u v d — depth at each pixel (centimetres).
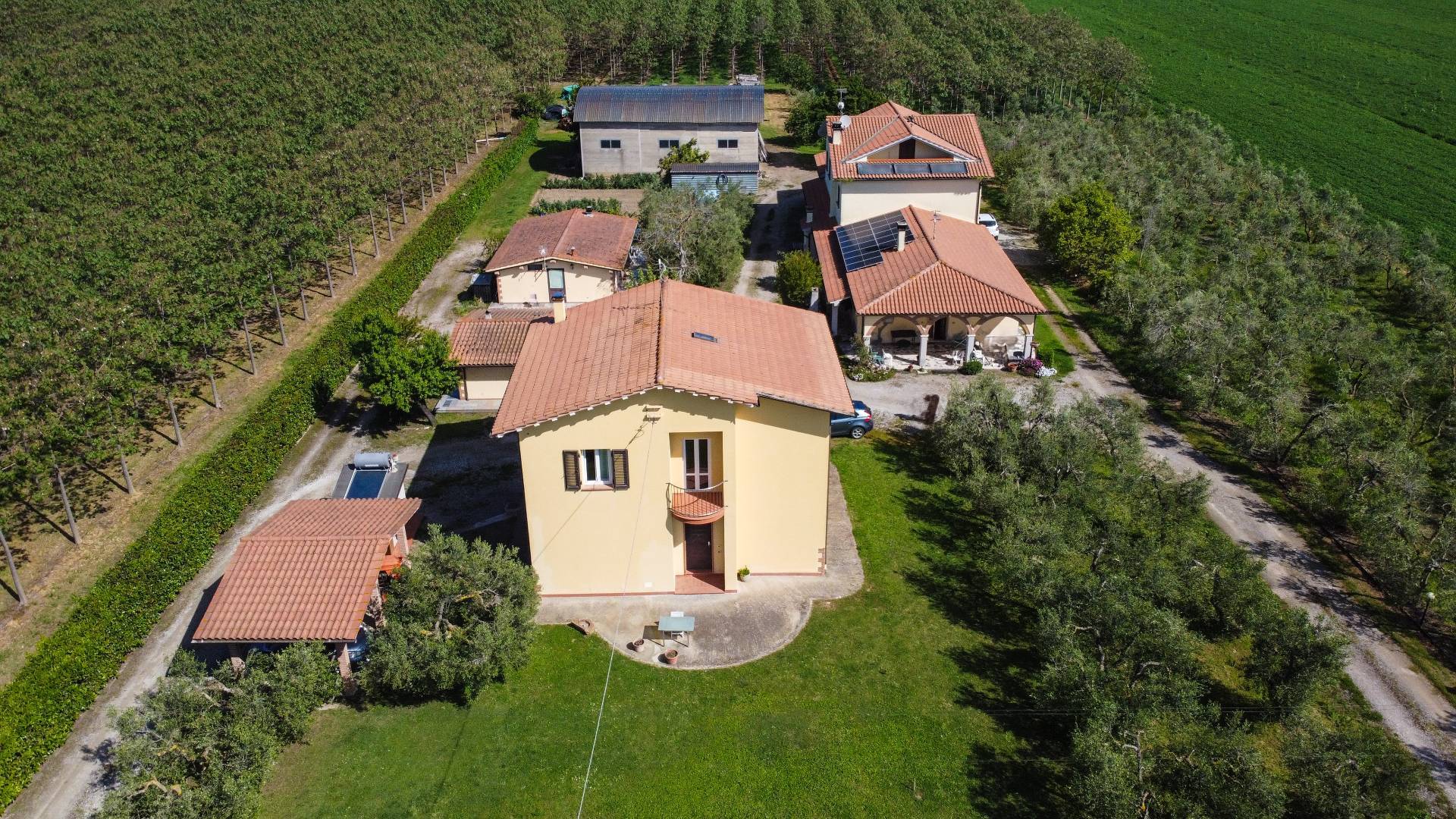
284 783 2686
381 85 8475
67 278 4931
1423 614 3303
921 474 4103
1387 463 3759
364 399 4762
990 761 2753
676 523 3338
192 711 2594
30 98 8038
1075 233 5831
